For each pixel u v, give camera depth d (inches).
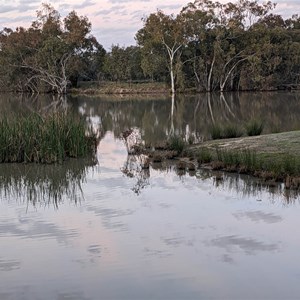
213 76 2923.2
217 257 321.7
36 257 327.0
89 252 334.3
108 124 1226.6
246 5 2945.4
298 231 370.6
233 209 435.8
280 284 282.4
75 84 3189.0
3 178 599.5
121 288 281.0
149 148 786.8
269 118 1279.5
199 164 643.5
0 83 3319.4
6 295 275.0
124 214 424.2
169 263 313.4
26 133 693.3
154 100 2246.6
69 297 272.1
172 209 438.0
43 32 3147.1
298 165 560.1
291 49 2928.2
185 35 2822.3
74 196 498.9
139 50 3137.3
